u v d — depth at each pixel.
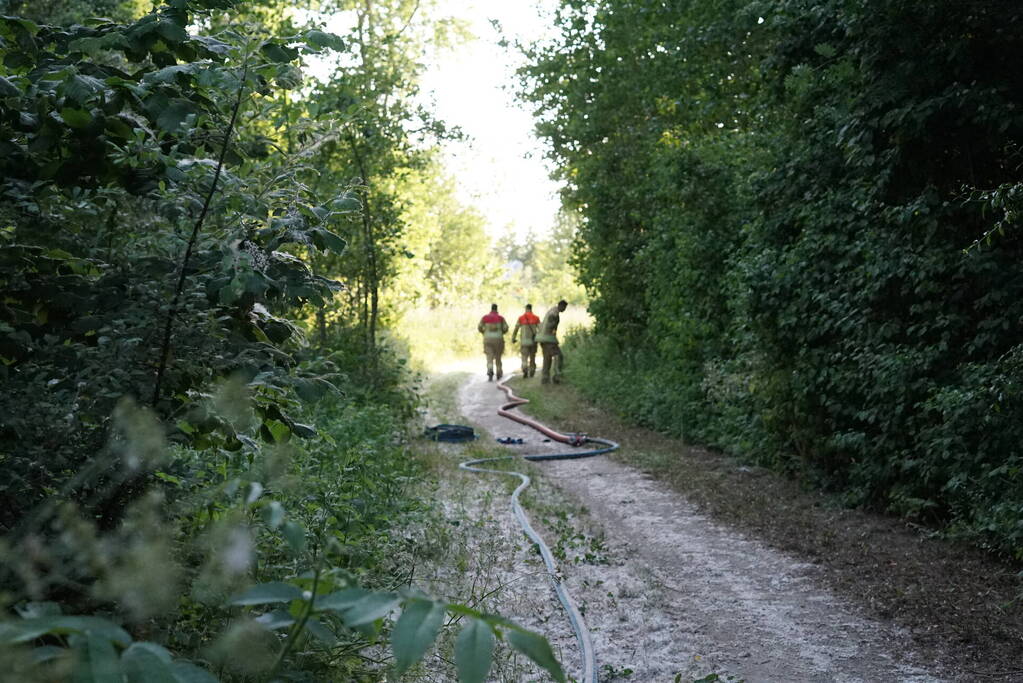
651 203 17.44
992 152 8.09
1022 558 6.47
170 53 3.52
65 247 3.48
